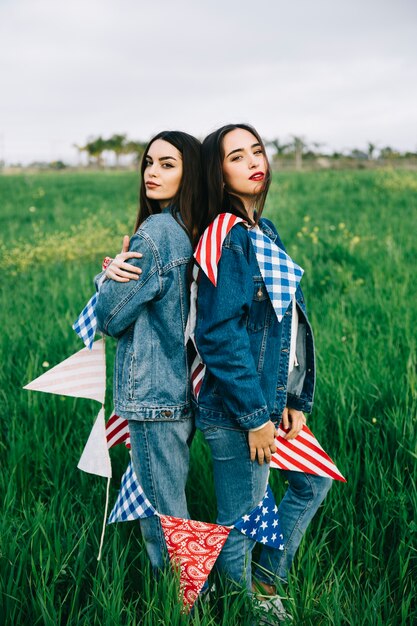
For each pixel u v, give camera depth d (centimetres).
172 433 218
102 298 212
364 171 2322
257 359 213
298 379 239
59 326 515
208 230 208
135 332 215
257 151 219
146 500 219
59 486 307
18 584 233
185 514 227
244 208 224
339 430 312
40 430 345
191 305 213
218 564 226
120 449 328
